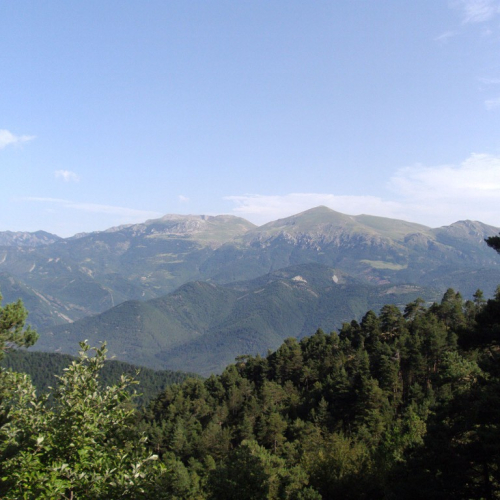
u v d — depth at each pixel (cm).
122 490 1342
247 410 8188
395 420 6438
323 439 6294
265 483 3120
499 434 2050
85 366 1697
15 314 2769
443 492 2292
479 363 2377
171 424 8175
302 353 11325
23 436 1469
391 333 9819
